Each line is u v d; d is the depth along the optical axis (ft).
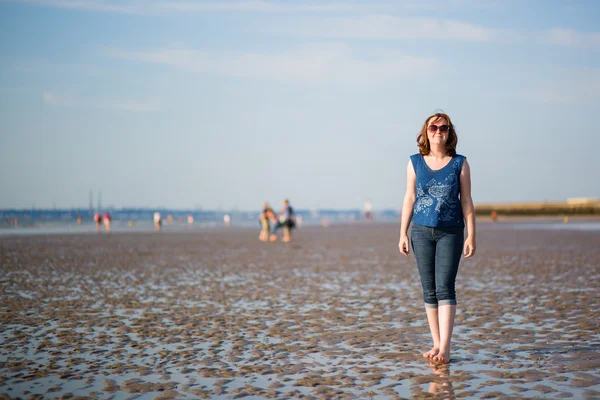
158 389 14.83
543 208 359.25
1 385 15.21
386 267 49.90
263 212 106.32
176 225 254.06
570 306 27.68
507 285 36.24
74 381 15.60
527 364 16.97
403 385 15.02
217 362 17.65
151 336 21.70
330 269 48.47
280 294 33.40
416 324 23.79
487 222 257.34
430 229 18.20
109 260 58.85
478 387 14.71
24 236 126.31
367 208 341.62
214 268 49.96
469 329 22.50
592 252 63.36
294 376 16.01
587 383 14.90
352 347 19.63
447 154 18.63
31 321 24.95
